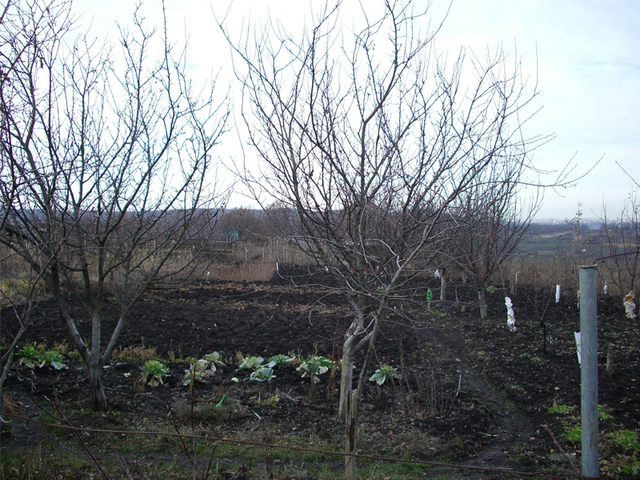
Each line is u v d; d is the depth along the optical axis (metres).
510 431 5.55
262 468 4.34
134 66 4.77
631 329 9.82
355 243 3.76
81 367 6.99
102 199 4.72
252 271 17.59
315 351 8.44
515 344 8.95
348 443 3.46
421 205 4.13
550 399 6.10
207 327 10.31
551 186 3.46
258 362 7.58
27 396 5.55
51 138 4.40
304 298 14.16
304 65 3.97
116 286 11.40
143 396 6.06
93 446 4.51
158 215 5.23
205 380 6.99
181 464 4.29
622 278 12.44
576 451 4.67
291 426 5.42
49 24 4.25
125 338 8.90
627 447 4.44
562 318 11.43
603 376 6.48
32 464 3.79
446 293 12.52
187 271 15.99
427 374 6.75
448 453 4.84
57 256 4.59
